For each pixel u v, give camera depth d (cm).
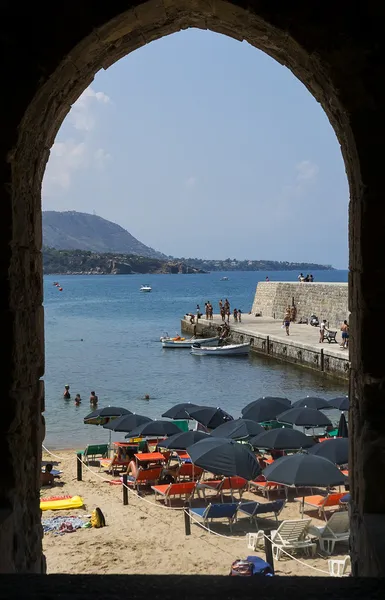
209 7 562
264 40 585
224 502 1678
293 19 523
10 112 518
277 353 4366
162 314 9112
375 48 516
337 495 1526
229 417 2241
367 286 518
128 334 6388
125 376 3891
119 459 2000
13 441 530
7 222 521
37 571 596
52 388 3506
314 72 559
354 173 549
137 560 1256
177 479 1833
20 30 520
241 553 1302
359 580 393
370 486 520
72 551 1305
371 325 519
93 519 1474
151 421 2091
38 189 618
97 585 386
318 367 3753
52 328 7031
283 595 371
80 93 630
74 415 2853
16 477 535
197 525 1477
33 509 593
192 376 3859
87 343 5647
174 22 606
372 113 516
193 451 1608
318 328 4894
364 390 523
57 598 366
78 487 1817
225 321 5725
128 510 1598
